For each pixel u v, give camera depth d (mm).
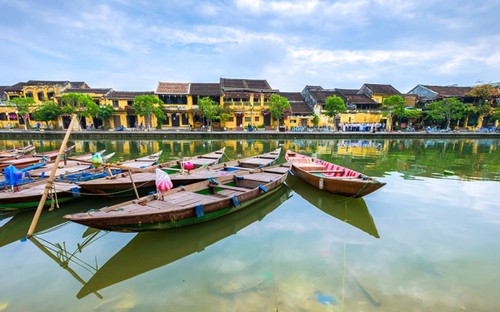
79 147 22344
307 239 5895
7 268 4859
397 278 4477
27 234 5965
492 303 3918
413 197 8609
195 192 7449
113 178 8547
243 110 35969
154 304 3920
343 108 33531
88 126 32656
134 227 5219
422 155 18391
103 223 4844
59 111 30453
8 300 4023
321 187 8742
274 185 8250
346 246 5555
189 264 5000
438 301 3941
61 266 4957
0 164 11641
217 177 8328
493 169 13414
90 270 4848
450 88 43312
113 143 25188
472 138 32281
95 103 31984
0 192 7156
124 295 4145
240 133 30109
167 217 5457
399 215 7156
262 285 4297
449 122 37656
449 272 4652
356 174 9117
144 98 29953
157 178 6117
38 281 4500
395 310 3748
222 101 35781
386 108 38812
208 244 5828
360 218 7000
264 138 30469
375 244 5625
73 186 7723
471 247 5496
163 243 5832
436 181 10727
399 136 31766
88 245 5703
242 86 38812
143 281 4508
